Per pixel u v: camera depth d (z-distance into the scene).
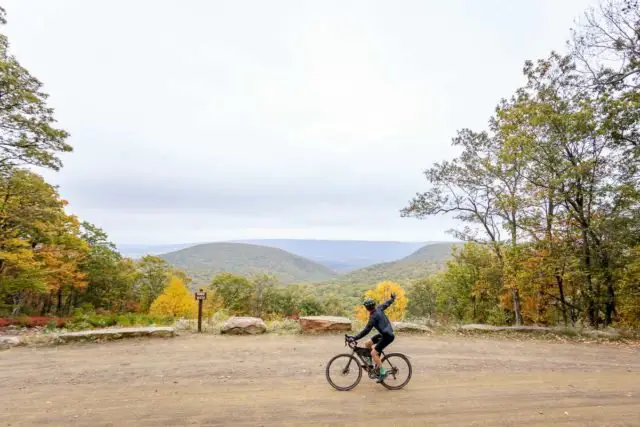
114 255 36.22
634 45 13.02
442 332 11.38
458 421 4.73
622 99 13.10
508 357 8.40
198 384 6.14
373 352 5.84
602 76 14.15
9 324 12.16
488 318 28.39
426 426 4.58
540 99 16.38
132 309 37.28
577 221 15.43
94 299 35.62
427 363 7.72
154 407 5.12
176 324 11.32
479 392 5.87
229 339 9.88
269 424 4.60
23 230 19.38
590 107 13.94
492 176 17.61
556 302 20.25
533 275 15.98
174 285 29.56
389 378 6.07
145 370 6.92
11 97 16.23
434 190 19.33
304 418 4.78
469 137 18.41
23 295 26.75
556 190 14.98
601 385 6.34
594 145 14.84
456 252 28.11
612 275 14.67
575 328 11.73
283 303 47.56
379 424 4.62
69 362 7.40
